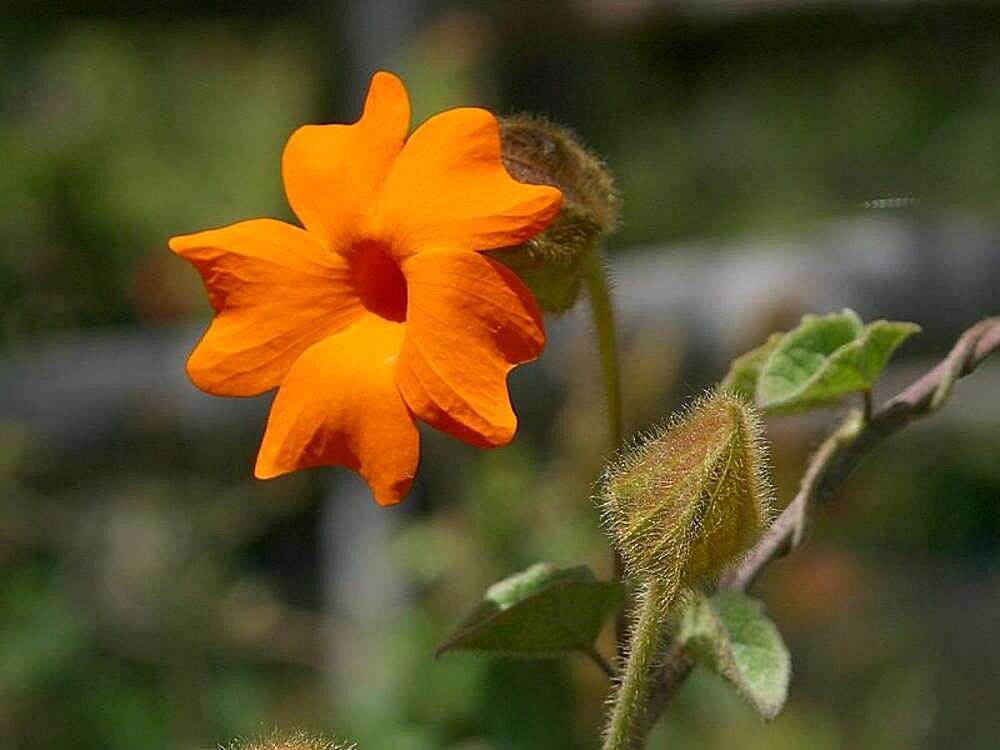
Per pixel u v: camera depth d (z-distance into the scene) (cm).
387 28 81
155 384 81
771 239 102
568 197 35
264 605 83
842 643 93
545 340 32
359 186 33
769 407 36
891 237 69
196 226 123
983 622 106
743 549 33
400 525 80
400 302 34
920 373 68
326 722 74
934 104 132
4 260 102
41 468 81
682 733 69
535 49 86
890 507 112
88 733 74
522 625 35
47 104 131
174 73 137
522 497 67
